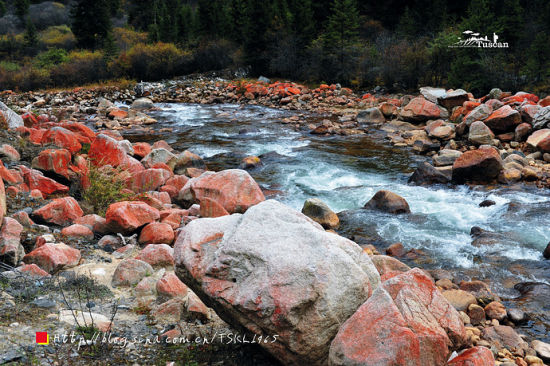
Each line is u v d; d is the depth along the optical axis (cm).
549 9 3098
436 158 1383
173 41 4725
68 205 835
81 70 3734
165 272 634
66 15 6844
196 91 3144
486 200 1078
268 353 430
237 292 405
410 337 348
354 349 362
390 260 723
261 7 3862
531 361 523
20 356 391
